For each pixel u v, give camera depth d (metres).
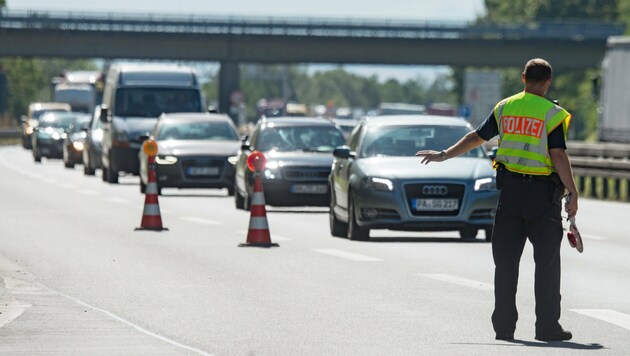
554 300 25.80
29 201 71.75
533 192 25.94
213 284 34.81
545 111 26.05
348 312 29.61
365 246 46.62
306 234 52.09
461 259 41.97
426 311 29.80
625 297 32.75
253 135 69.38
